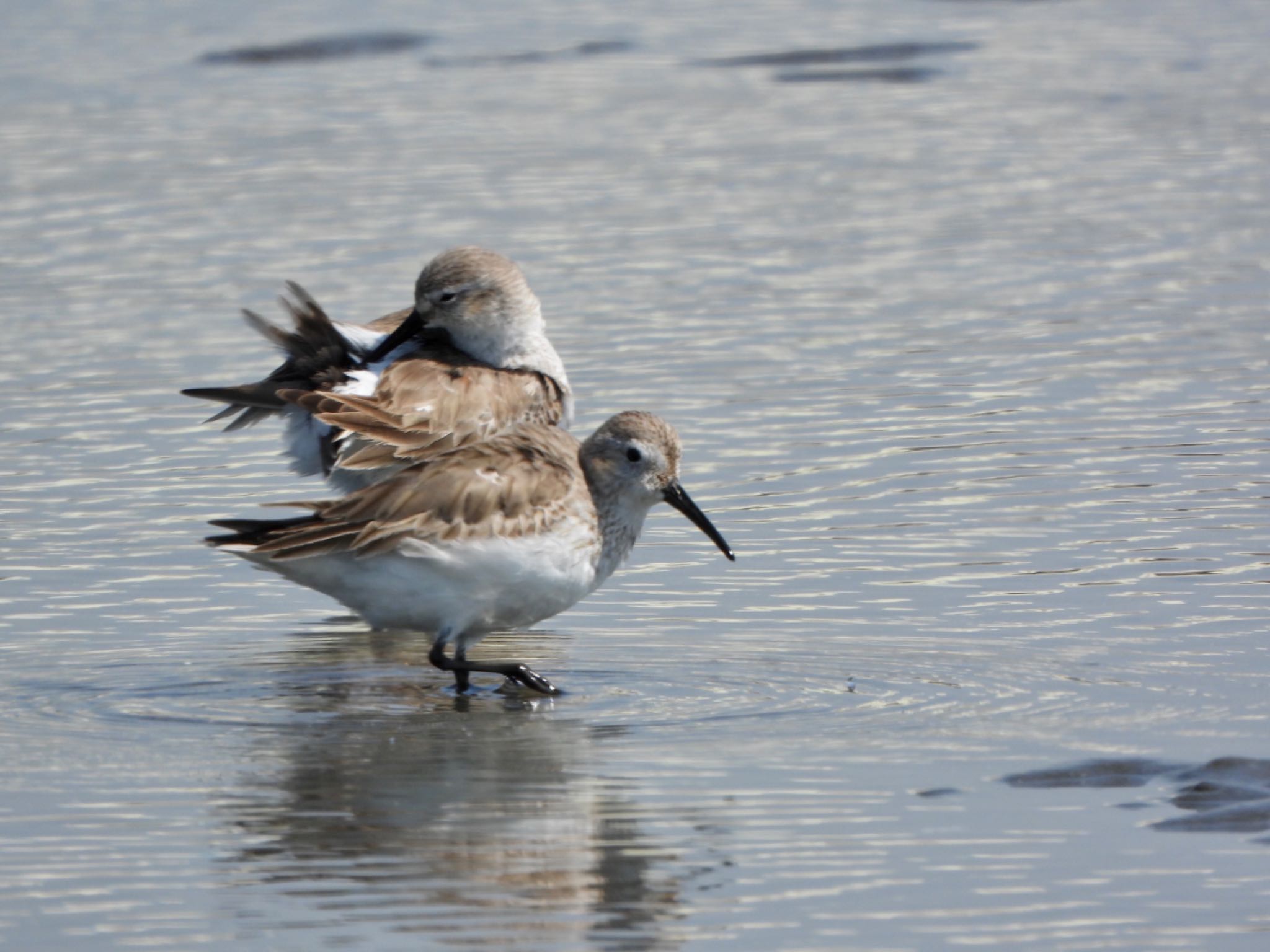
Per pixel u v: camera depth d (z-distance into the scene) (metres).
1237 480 14.80
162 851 9.00
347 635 12.54
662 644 12.14
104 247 22.50
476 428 13.23
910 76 32.06
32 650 12.07
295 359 13.48
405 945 8.00
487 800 9.62
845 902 8.36
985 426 16.36
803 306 20.05
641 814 9.38
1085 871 8.62
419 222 23.31
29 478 15.46
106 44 34.97
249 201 24.50
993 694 11.02
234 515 14.67
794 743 10.34
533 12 37.81
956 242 22.34
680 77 32.22
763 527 14.26
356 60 33.75
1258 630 11.92
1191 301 19.78
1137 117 28.67
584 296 20.39
